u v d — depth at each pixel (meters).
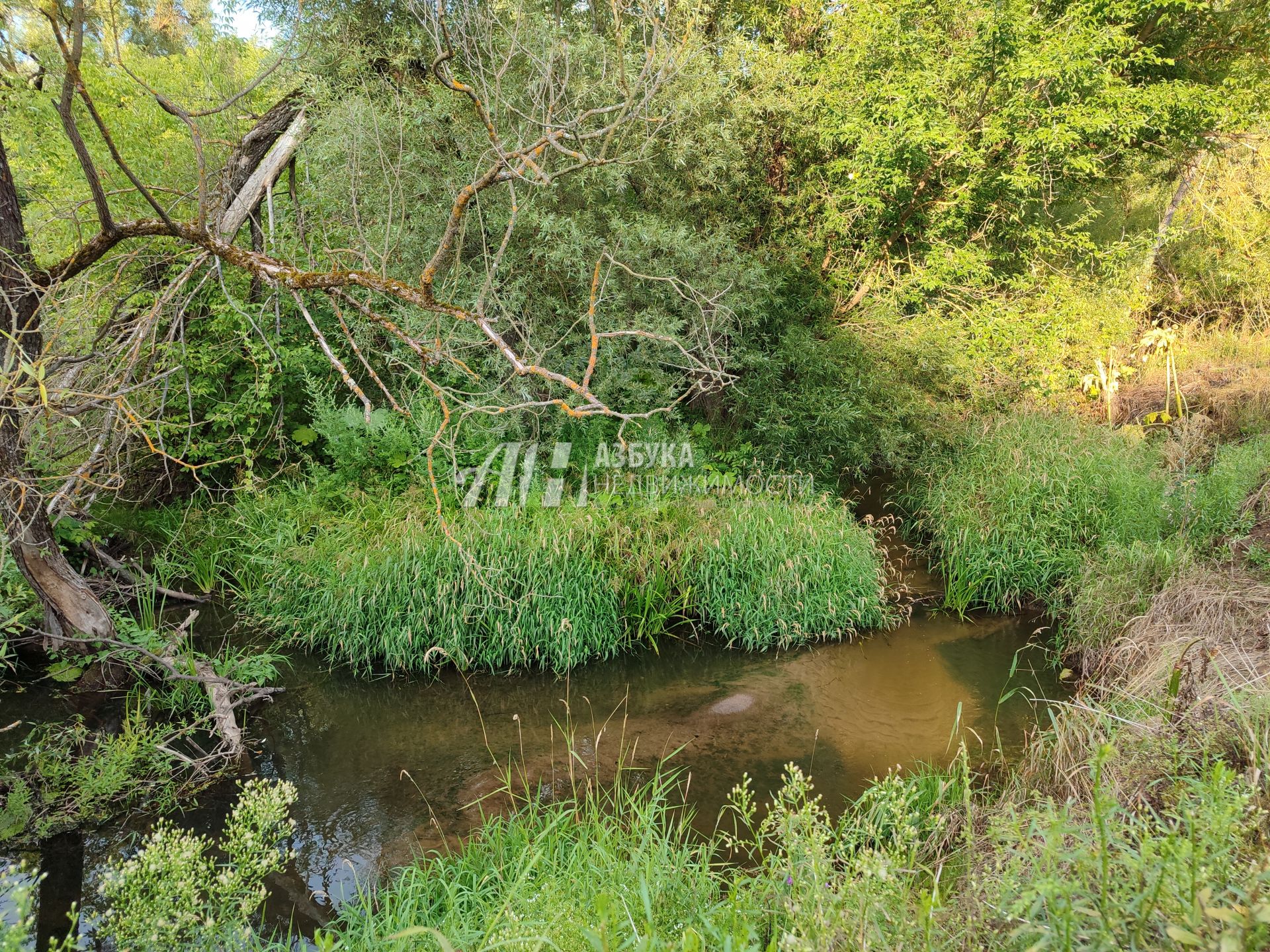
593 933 2.20
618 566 6.38
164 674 5.36
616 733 5.06
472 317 2.99
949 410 9.34
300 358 7.25
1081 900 2.02
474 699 5.59
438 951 2.82
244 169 7.41
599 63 7.34
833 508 7.49
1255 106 11.02
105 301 5.01
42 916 3.50
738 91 8.88
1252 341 12.97
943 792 3.63
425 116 7.05
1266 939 1.65
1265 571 5.42
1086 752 3.62
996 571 6.98
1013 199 10.60
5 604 5.02
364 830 4.14
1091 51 9.09
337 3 7.83
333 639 6.00
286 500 7.11
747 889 3.22
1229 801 2.30
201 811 4.28
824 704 5.36
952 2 9.70
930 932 2.20
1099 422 10.34
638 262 7.54
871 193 9.50
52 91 4.75
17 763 4.50
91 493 5.02
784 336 9.20
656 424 7.96
